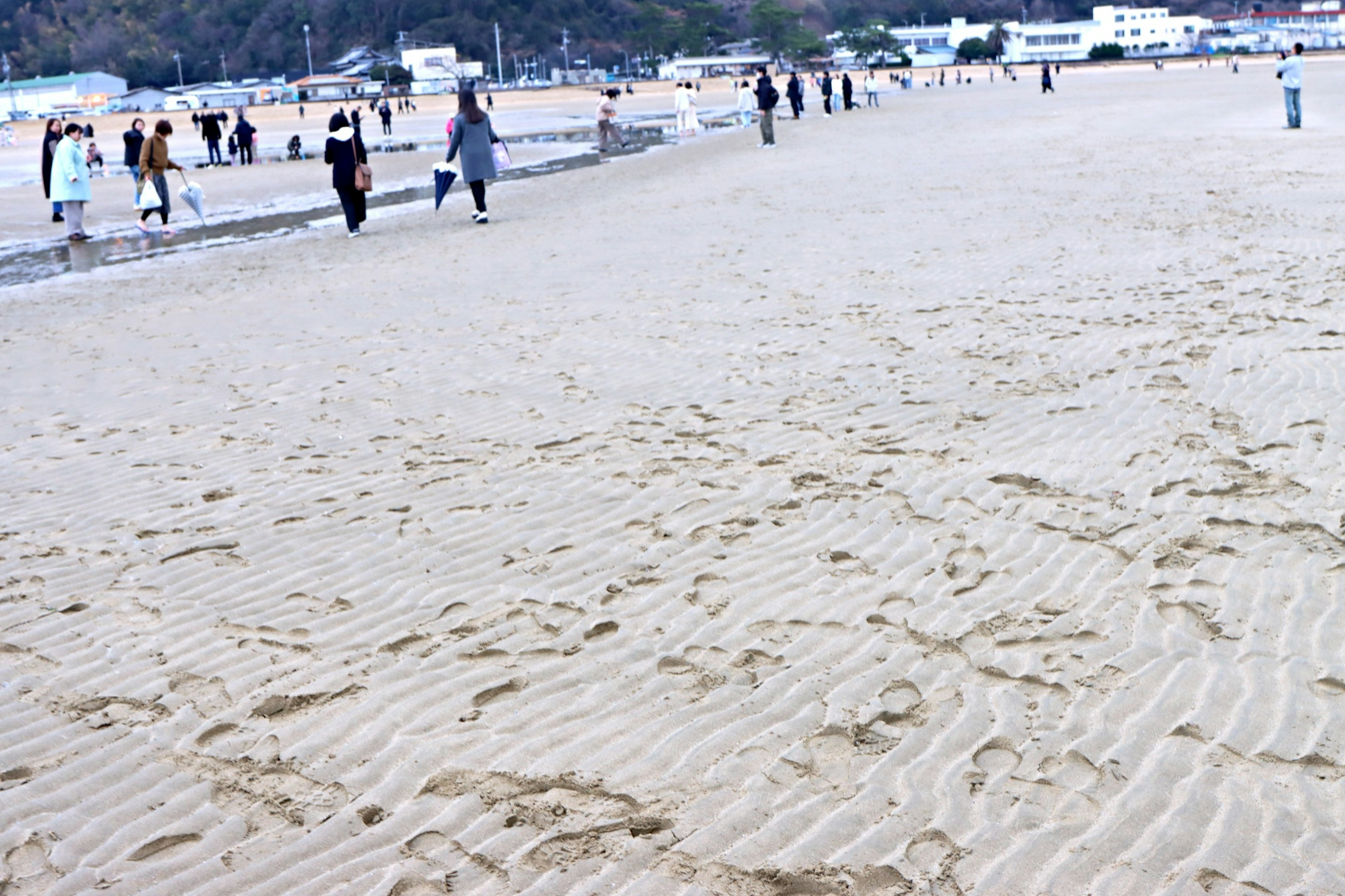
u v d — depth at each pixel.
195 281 13.10
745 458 5.93
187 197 19.08
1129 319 8.34
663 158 28.05
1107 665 3.76
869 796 3.13
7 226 20.52
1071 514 4.99
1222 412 6.19
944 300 9.41
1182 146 22.30
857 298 9.71
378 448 6.37
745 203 16.98
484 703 3.72
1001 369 7.28
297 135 54.66
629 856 2.92
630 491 5.54
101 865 2.98
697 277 11.12
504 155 16.95
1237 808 3.00
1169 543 4.64
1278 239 11.14
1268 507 4.91
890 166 21.83
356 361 8.45
